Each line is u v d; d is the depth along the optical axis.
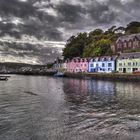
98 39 189.00
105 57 145.00
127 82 96.69
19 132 21.89
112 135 20.94
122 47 154.88
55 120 26.16
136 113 29.86
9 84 90.38
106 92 56.06
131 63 125.94
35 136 20.83
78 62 170.50
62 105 36.16
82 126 23.72
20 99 43.34
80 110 31.92
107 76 113.81
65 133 21.56
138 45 147.25
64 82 101.06
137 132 21.69
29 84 89.69
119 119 26.55
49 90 62.72
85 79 127.19
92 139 20.02
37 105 36.16
